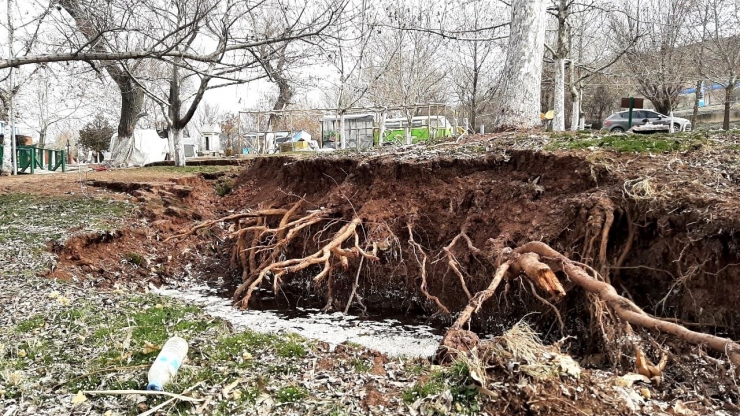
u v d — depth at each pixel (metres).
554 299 6.72
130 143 23.72
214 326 6.05
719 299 6.16
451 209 9.34
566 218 7.66
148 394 4.44
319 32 11.70
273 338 5.74
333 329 8.41
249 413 4.23
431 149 10.77
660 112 29.09
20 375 4.76
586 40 38.44
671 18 26.42
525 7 12.63
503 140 10.23
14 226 10.51
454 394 4.35
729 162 7.46
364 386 4.64
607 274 6.96
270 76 12.41
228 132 42.69
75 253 9.88
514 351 4.55
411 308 9.41
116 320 6.14
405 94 28.95
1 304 6.58
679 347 5.65
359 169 10.79
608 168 7.78
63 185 14.47
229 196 14.91
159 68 24.89
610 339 6.02
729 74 26.05
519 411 4.16
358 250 9.12
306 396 4.46
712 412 4.46
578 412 4.09
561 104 17.30
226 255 12.37
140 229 11.72
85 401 4.40
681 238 6.57
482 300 6.53
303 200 11.70
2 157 19.27
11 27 15.66
